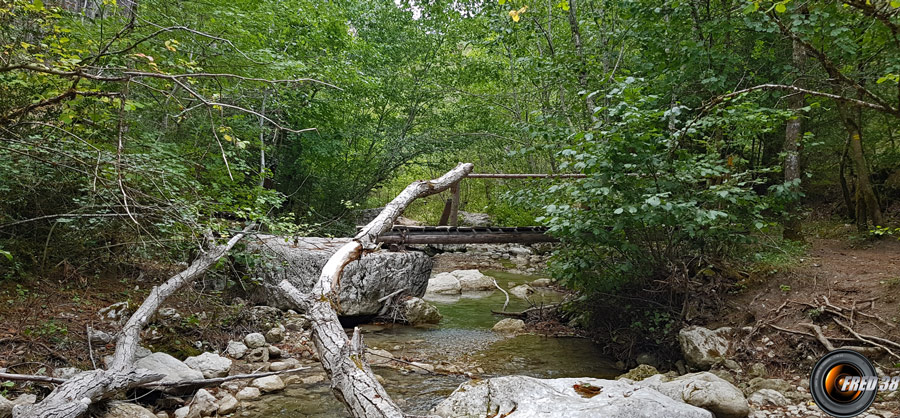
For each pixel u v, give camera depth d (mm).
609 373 5695
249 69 6164
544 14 11820
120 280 6117
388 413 2969
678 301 6465
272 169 13703
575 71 9781
